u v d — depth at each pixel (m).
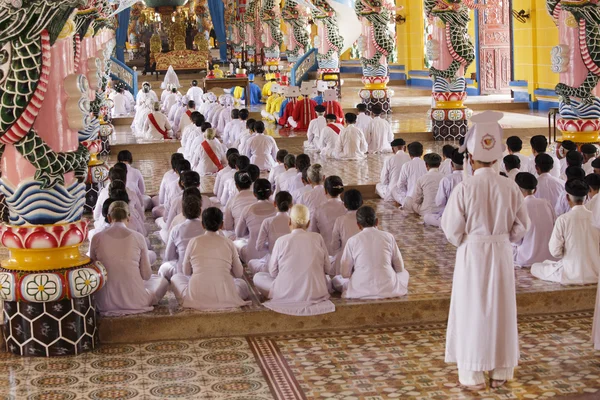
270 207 8.70
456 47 16.91
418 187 10.95
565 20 11.98
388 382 6.11
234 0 36.91
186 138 15.63
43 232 6.52
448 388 5.97
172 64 35.78
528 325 7.34
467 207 5.79
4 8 5.94
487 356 5.80
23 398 5.91
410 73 28.38
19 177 6.42
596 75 11.98
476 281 5.80
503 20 23.69
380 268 7.52
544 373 6.20
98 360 6.66
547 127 17.11
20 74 6.05
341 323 7.41
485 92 23.97
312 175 9.35
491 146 5.75
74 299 6.72
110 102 17.31
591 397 5.74
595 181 8.02
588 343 6.83
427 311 7.50
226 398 5.87
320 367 6.46
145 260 7.35
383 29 20.67
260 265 8.26
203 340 7.16
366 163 14.90
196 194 8.23
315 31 33.06
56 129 6.32
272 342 7.07
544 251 8.39
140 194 11.51
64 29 6.29
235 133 16.94
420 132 17.38
